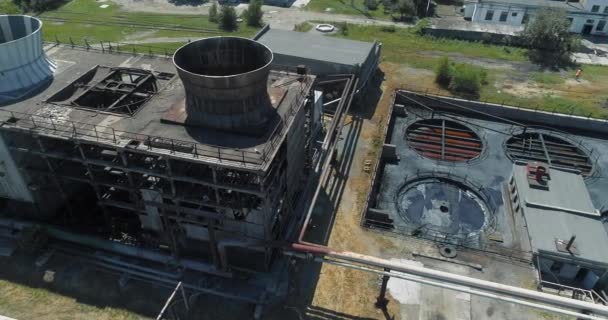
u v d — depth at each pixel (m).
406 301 30.73
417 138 48.31
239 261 32.47
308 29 73.50
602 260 31.95
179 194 29.62
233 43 31.88
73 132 29.17
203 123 29.62
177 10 81.94
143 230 34.81
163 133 29.14
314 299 30.75
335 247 34.53
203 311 30.14
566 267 33.09
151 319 29.61
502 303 30.75
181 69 28.38
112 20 76.25
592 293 31.53
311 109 36.50
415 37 71.38
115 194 35.25
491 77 59.38
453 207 39.84
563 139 48.53
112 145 27.94
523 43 68.81
